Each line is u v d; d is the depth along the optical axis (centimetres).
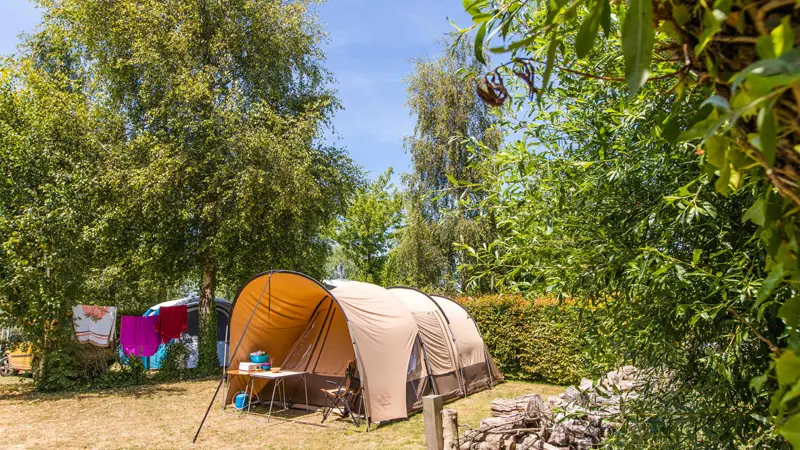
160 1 1316
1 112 1021
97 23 1303
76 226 1043
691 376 224
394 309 894
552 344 1054
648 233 214
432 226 1636
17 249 968
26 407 906
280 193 1247
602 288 233
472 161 265
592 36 66
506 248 260
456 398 948
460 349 1010
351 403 830
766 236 64
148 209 1201
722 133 59
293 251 1422
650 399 225
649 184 222
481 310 1178
